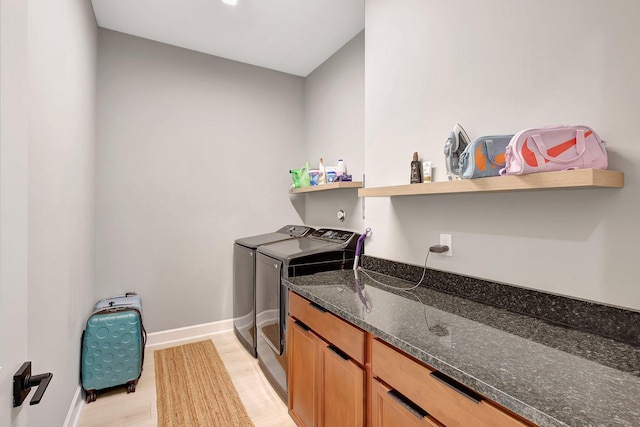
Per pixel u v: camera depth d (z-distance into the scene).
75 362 1.75
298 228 2.98
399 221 1.80
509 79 1.25
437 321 1.11
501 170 1.06
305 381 1.59
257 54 2.88
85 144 2.00
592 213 1.02
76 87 1.74
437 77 1.55
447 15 1.50
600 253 1.00
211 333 2.92
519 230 1.22
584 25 1.03
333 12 2.25
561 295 1.09
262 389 2.06
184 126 2.79
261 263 2.26
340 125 2.74
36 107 1.14
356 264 1.98
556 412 0.60
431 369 0.89
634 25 0.92
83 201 1.94
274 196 3.22
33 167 1.11
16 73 0.64
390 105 1.85
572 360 0.82
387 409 1.04
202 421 1.75
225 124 2.97
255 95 3.11
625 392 0.67
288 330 1.79
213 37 2.60
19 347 0.65
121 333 1.98
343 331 1.27
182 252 2.79
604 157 0.95
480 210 1.37
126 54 2.55
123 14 2.29
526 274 1.20
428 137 1.61
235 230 3.03
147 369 2.30
